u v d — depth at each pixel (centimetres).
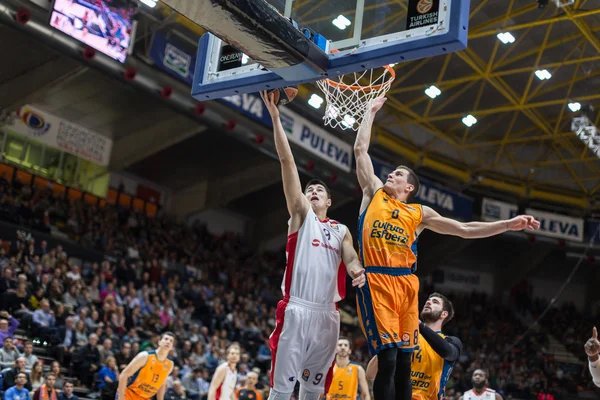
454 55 1983
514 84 2234
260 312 2236
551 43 1889
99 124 2362
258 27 384
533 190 2794
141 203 2684
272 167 2584
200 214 2861
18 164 2189
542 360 2570
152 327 1589
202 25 401
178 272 2195
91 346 1300
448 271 3269
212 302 2019
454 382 2228
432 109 2456
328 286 388
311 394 394
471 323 2894
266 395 1324
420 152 2609
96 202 2389
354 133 2341
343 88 512
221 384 897
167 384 1305
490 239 3023
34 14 1491
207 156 2558
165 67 1781
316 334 383
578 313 3052
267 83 443
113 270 1814
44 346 1323
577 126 2278
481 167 2730
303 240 390
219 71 469
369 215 396
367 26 417
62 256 1633
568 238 2662
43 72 1906
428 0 395
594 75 2072
